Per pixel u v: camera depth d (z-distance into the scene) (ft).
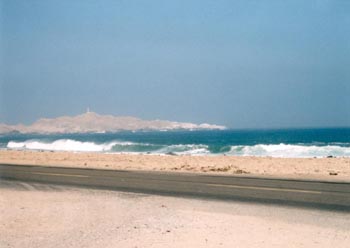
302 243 25.80
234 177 61.21
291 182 54.13
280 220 32.32
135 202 41.11
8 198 44.04
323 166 75.46
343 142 271.08
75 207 38.50
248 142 302.04
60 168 81.46
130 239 27.32
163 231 29.30
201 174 66.49
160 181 57.67
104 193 47.47
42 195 46.21
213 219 32.96
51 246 25.96
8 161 105.50
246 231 29.01
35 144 255.09
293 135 442.09
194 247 25.29
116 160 99.14
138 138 460.96
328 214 34.22
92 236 28.22
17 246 26.00
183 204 39.81
